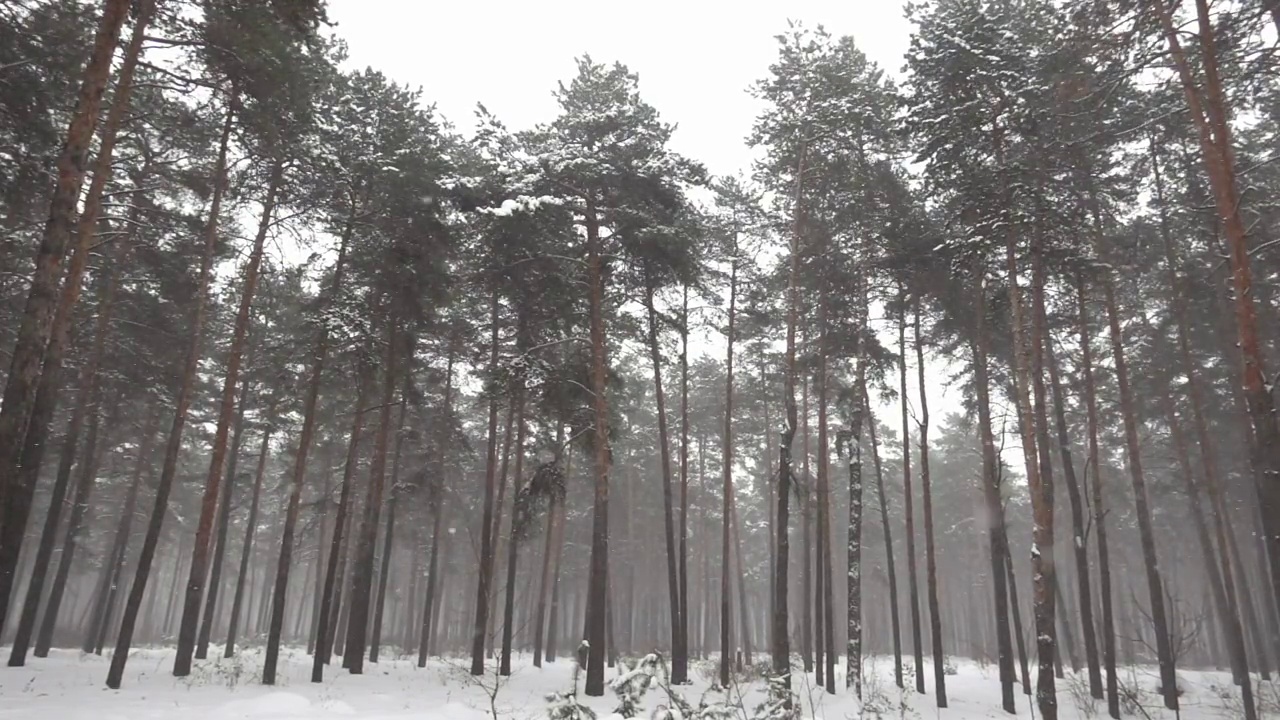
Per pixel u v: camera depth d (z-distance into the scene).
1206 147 12.27
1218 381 24.78
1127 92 15.34
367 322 19.16
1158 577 18.50
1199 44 12.67
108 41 11.38
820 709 16.84
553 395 19.56
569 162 18.55
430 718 13.45
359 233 20.78
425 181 19.80
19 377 9.88
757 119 21.28
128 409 25.61
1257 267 17.91
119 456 31.50
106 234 14.91
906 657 41.88
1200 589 43.81
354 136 19.39
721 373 36.81
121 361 21.75
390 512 27.73
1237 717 17.80
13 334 18.39
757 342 30.20
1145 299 23.78
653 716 7.93
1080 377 25.91
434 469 26.53
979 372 21.19
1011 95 16.06
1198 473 29.91
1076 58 13.85
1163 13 12.48
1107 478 35.53
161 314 21.33
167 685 15.78
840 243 22.39
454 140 23.33
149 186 17.34
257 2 13.34
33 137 13.41
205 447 38.16
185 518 42.31
